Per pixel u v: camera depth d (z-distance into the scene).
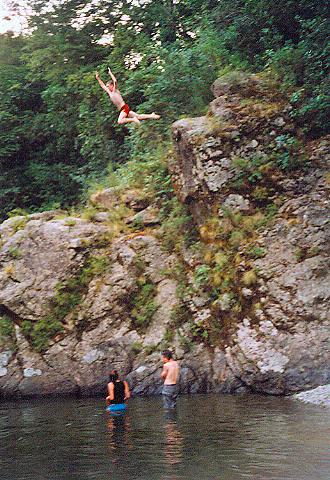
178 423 10.92
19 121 31.06
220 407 12.55
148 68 22.48
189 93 21.00
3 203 30.28
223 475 7.22
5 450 9.28
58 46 27.41
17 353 16.58
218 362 15.17
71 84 26.64
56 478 7.52
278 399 13.30
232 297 15.40
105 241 17.72
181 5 25.20
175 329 16.05
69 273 17.23
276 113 17.25
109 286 16.84
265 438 9.17
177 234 17.52
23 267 17.50
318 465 7.47
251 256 15.42
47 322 16.73
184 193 17.58
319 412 11.28
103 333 16.36
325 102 16.81
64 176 29.58
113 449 9.00
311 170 16.44
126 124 24.33
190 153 17.34
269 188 16.42
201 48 21.22
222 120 17.28
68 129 28.23
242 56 20.98
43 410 13.55
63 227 17.81
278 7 20.09
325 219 15.45
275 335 14.36
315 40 18.11
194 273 16.53
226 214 16.38
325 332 14.08
